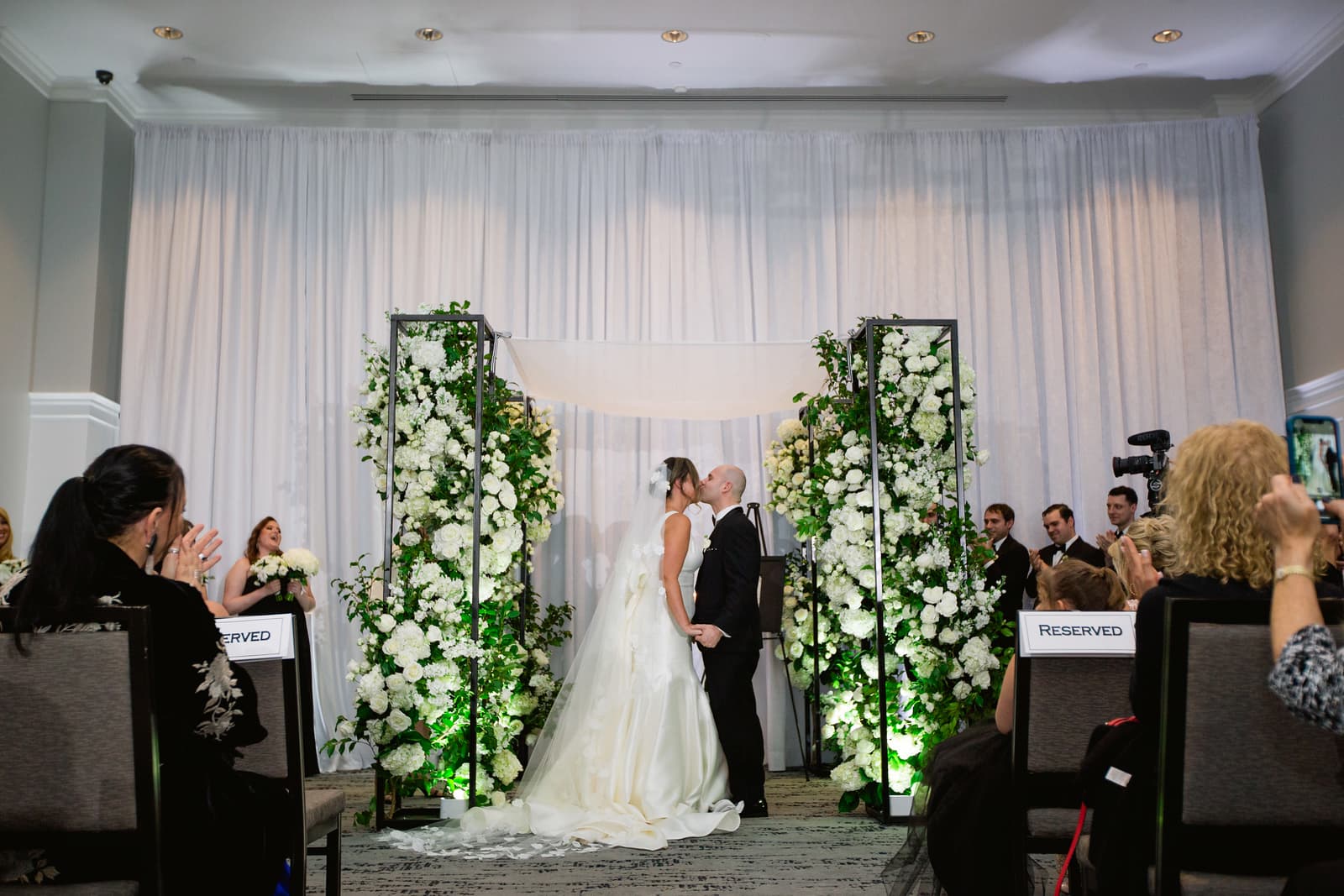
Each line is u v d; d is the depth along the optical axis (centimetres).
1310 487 161
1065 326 700
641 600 474
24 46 633
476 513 454
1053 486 681
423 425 466
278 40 633
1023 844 247
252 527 667
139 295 682
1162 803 177
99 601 197
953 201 711
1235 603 175
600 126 729
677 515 481
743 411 609
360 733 444
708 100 713
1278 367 681
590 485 685
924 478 461
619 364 573
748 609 488
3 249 627
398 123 726
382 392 486
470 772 439
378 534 664
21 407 642
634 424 690
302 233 699
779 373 581
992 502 678
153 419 672
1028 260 704
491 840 418
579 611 670
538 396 608
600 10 604
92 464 209
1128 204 708
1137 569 248
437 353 464
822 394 587
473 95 704
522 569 577
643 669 460
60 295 663
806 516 518
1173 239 700
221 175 703
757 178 711
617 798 439
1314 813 174
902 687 458
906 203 710
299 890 246
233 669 217
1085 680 250
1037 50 651
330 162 706
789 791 559
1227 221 702
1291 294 691
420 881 356
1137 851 193
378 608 454
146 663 190
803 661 596
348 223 698
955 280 701
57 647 189
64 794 188
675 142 714
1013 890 247
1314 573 185
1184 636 176
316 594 654
